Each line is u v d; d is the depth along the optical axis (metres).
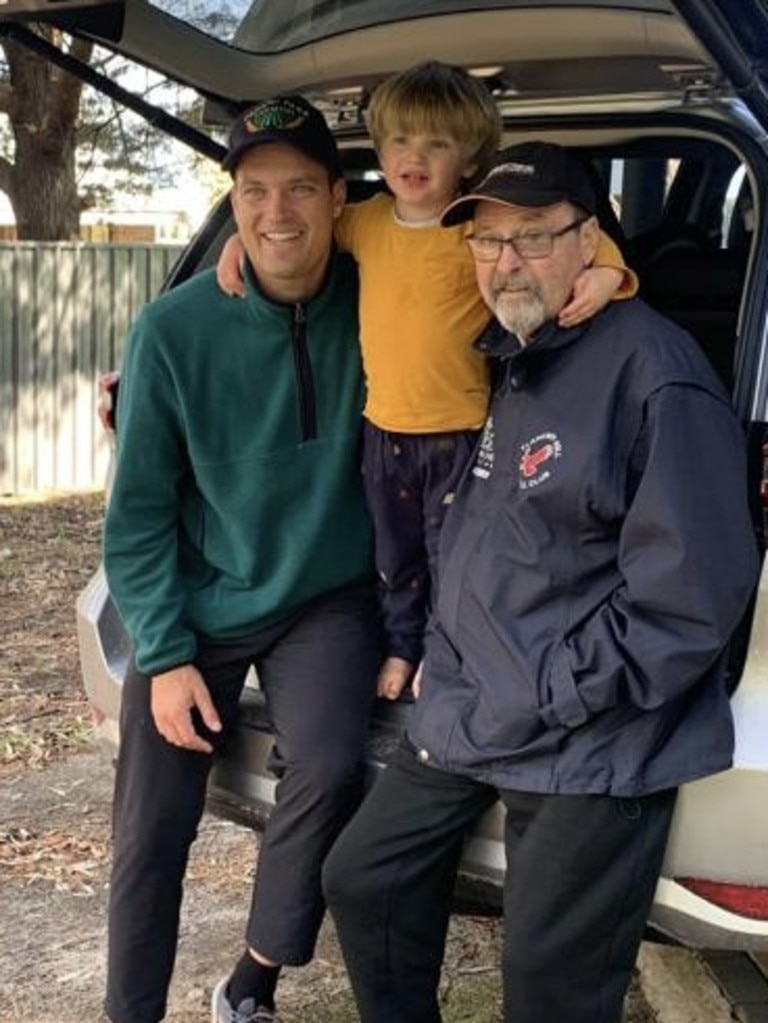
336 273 3.01
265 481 3.02
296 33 3.63
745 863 2.55
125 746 3.10
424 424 2.87
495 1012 3.38
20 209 10.69
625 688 2.45
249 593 3.08
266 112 2.86
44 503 9.98
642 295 4.07
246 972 3.12
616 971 2.60
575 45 3.35
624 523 2.47
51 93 10.26
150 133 11.48
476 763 2.61
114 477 3.07
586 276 2.55
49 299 10.38
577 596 2.54
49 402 10.50
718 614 2.40
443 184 2.87
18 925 3.83
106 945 3.72
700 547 2.39
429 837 2.77
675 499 2.40
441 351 2.83
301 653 3.09
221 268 3.01
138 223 20.97
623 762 2.49
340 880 2.82
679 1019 3.30
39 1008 3.43
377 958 2.85
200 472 3.02
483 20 3.33
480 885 2.85
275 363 2.99
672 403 2.45
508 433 2.64
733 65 2.55
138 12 3.43
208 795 3.27
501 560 2.60
